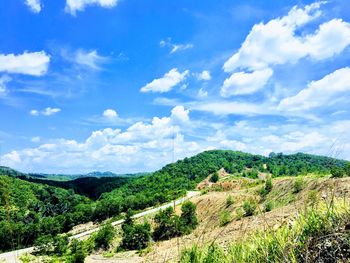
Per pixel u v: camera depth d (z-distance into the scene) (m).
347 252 3.90
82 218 100.56
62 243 35.50
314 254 4.06
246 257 4.86
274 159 143.88
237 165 152.00
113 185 174.25
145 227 62.84
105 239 65.25
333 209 4.62
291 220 5.32
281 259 4.23
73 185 176.75
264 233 5.04
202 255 5.46
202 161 150.88
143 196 104.25
